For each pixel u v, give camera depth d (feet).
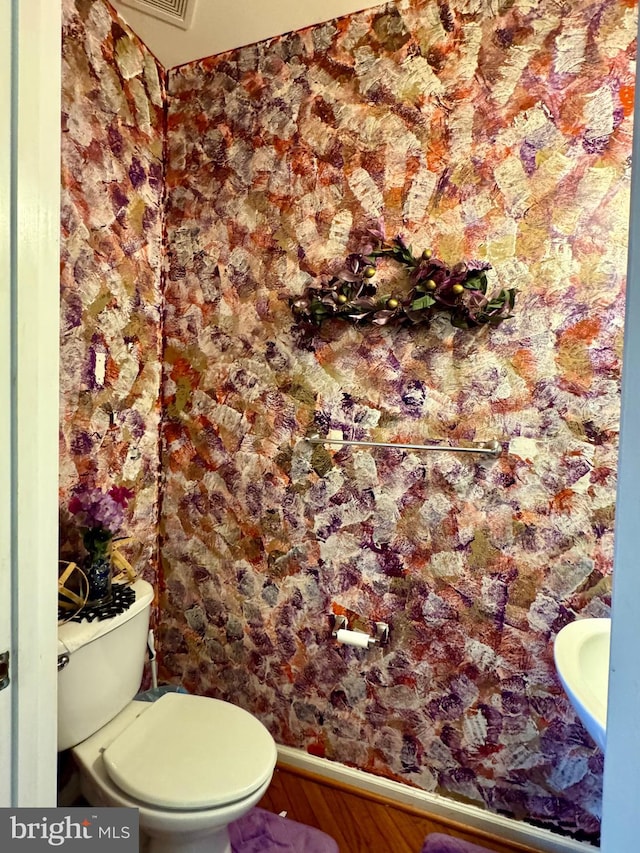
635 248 1.68
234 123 5.42
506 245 4.42
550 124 4.24
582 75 4.12
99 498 4.51
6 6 2.08
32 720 2.37
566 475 4.33
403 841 4.60
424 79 4.61
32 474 2.31
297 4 4.70
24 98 2.17
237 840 4.50
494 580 4.58
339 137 4.96
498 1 4.33
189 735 4.07
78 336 4.60
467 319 4.45
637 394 1.66
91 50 4.55
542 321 4.34
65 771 4.47
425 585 4.82
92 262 4.72
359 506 5.05
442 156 4.59
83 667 3.94
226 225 5.53
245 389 5.52
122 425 5.29
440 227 4.63
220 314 5.61
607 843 1.77
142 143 5.36
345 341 5.05
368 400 4.98
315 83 5.02
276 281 5.32
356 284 4.82
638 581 1.65
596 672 3.49
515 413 4.46
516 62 4.31
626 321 1.71
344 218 4.99
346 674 5.18
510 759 4.59
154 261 5.68
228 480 5.65
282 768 5.43
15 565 2.24
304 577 5.33
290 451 5.33
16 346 2.19
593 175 4.15
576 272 4.23
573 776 4.40
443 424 4.70
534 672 4.48
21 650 2.29
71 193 4.42
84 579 4.20
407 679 4.93
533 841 4.51
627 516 1.69
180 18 4.89
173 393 5.90
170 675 6.09
